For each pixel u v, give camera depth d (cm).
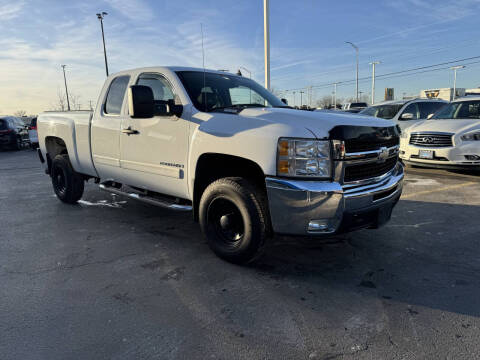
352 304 270
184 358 211
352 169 299
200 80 397
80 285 303
